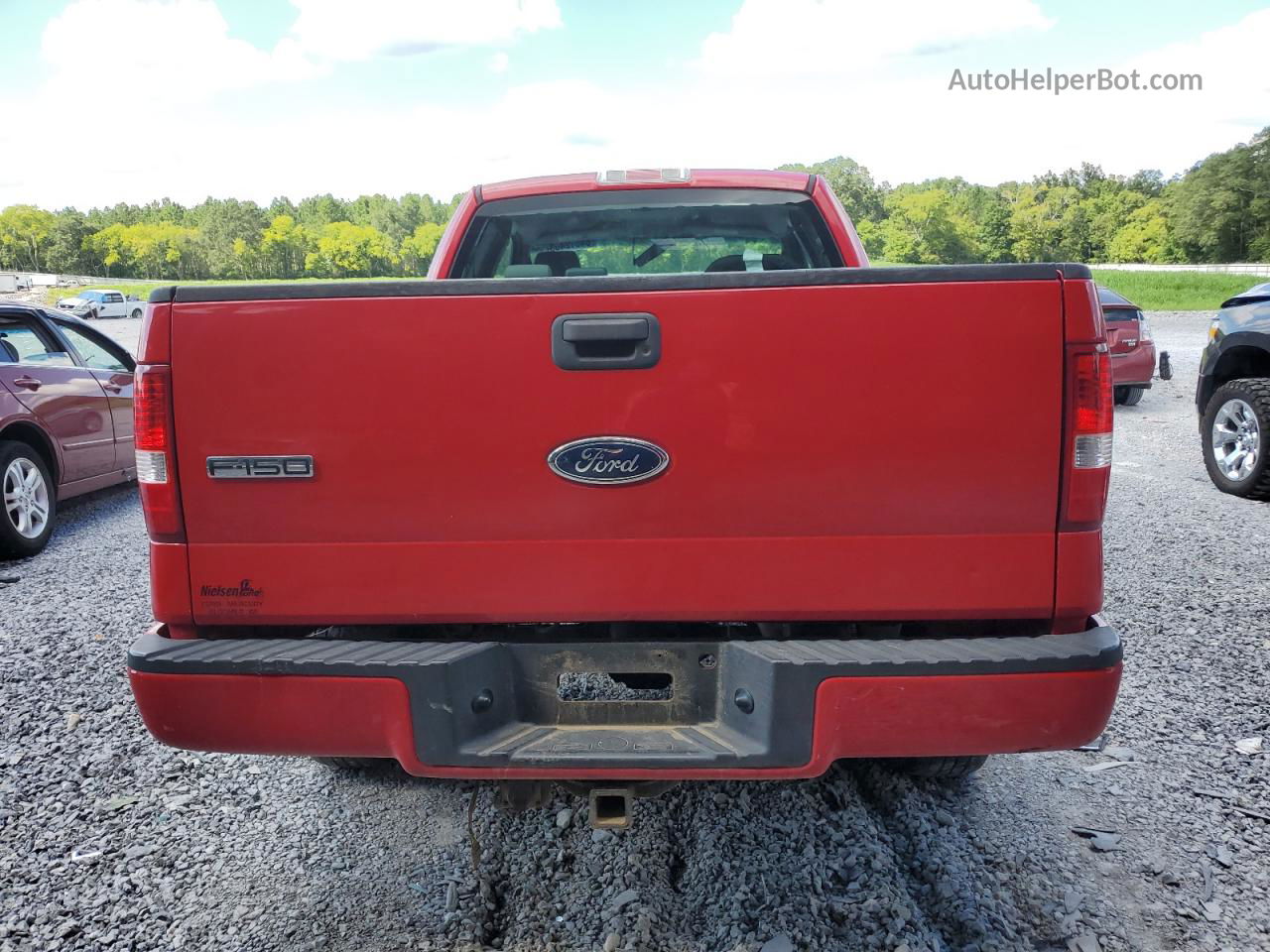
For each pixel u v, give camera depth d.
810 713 2.06
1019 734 2.06
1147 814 3.04
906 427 2.09
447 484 2.13
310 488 2.15
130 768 3.47
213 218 190.62
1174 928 2.45
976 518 2.11
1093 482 2.10
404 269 198.12
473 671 2.14
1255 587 5.35
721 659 2.20
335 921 2.51
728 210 4.03
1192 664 4.28
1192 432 11.25
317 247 195.12
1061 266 2.07
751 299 2.07
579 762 2.08
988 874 2.66
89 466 7.46
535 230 4.11
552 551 2.14
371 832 2.99
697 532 2.13
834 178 188.88
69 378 7.30
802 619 2.15
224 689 2.13
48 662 4.52
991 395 2.08
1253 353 7.82
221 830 3.02
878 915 2.43
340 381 2.12
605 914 2.48
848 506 2.11
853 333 2.07
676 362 2.08
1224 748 3.51
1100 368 2.08
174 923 2.52
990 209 161.62
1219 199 143.00
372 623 2.20
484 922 2.51
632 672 2.22
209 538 2.19
